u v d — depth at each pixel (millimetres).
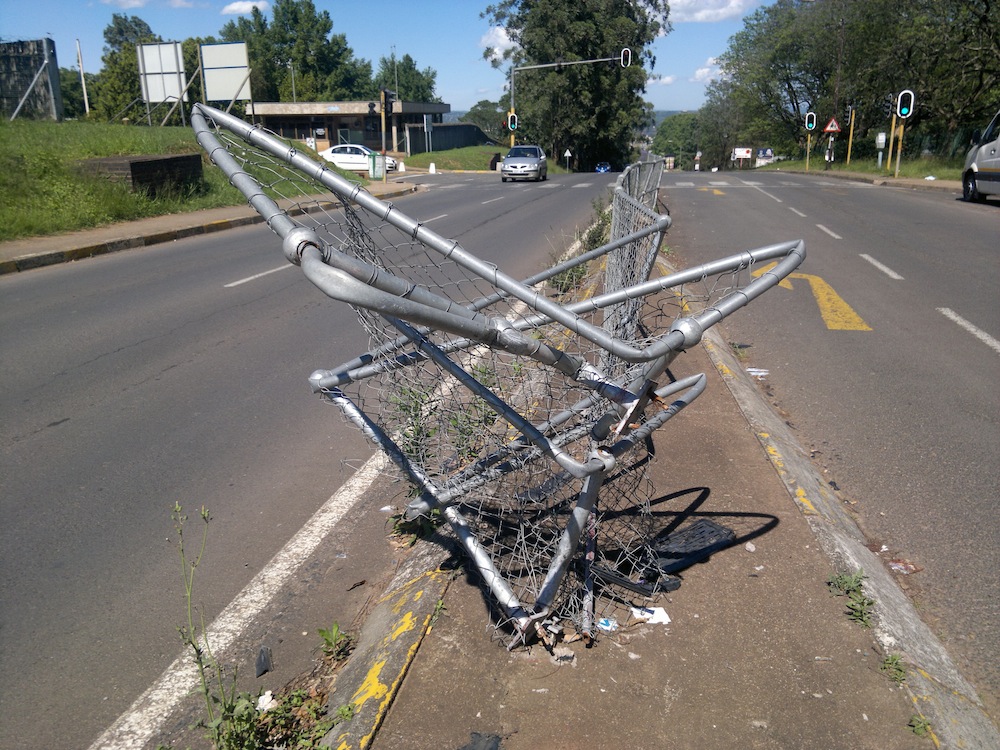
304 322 8352
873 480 4582
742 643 2865
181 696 2924
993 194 18984
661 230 4094
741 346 7344
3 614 3412
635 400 2520
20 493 4512
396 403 3229
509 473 3105
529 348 2326
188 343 7559
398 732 2457
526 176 32812
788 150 65688
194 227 15414
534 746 2418
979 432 5258
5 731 2758
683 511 3787
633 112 65062
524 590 3055
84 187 15703
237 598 3514
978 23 34000
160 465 4863
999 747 2500
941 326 8008
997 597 3420
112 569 3748
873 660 2768
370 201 2520
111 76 67250
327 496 4449
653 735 2459
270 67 87312
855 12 47781
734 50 65062
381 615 3121
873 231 14617
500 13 60250
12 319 8531
